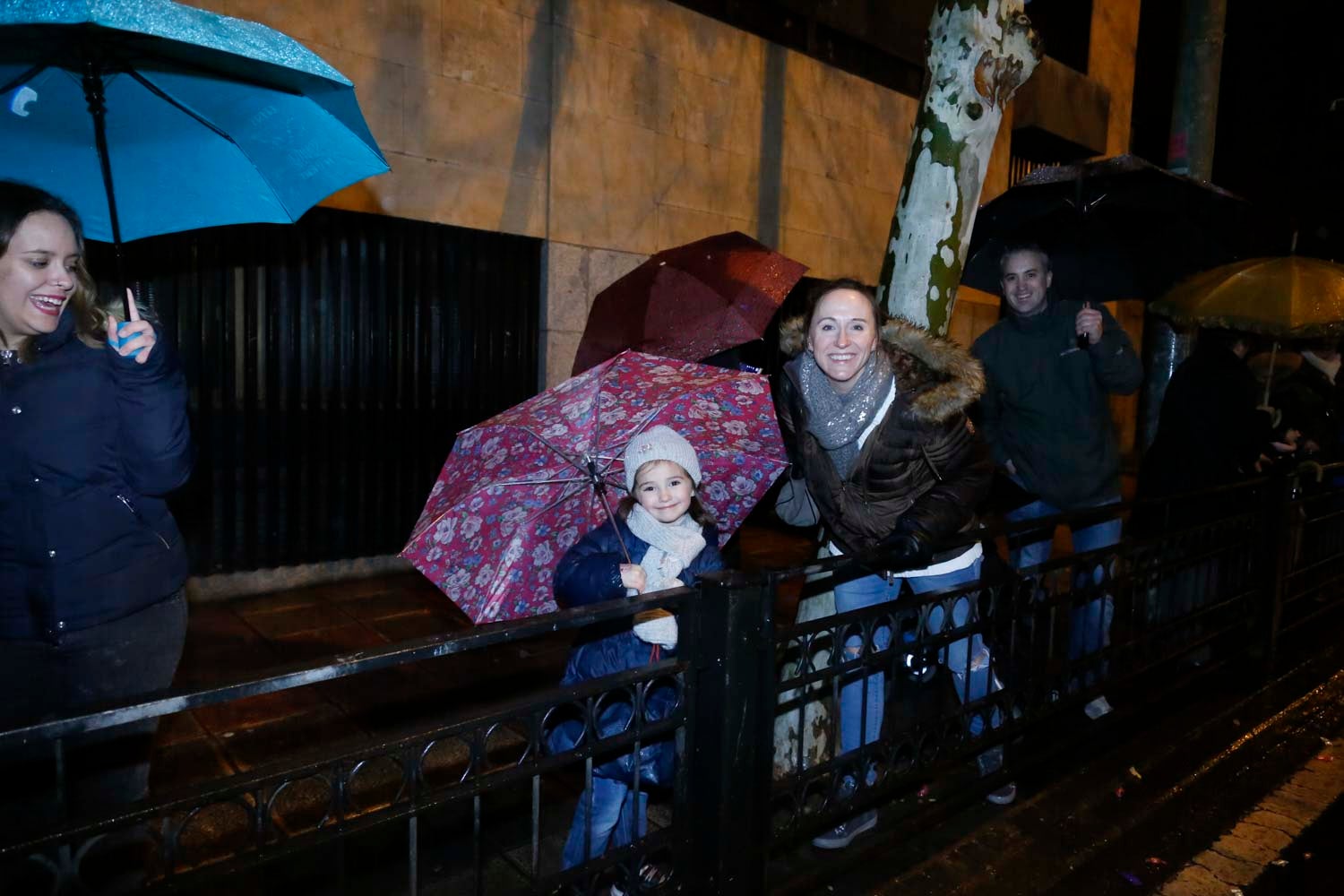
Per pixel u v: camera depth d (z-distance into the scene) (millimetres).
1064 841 2943
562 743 2336
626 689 2174
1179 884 2746
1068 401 3752
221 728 3650
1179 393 4434
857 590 2941
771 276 3855
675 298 3773
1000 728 2949
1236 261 4520
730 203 7406
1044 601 3080
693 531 2363
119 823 1319
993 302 10328
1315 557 5441
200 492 5238
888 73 8695
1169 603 4035
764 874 2193
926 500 2500
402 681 4184
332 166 2266
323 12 5203
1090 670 3850
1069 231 4219
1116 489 3928
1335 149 14242
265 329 5391
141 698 1300
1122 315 11797
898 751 2580
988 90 3072
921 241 3186
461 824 2998
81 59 1753
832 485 2633
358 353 5730
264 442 5445
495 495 2311
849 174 8383
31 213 1762
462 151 5852
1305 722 4012
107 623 1952
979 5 3010
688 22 6945
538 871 1843
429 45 5629
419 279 5918
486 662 4453
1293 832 3070
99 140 1812
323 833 1522
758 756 2123
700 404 2600
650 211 6879
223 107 2096
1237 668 4469
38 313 1802
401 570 6066
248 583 5465
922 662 2691
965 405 2525
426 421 6039
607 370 2475
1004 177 9938
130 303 1876
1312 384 5387
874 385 2539
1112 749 3629
